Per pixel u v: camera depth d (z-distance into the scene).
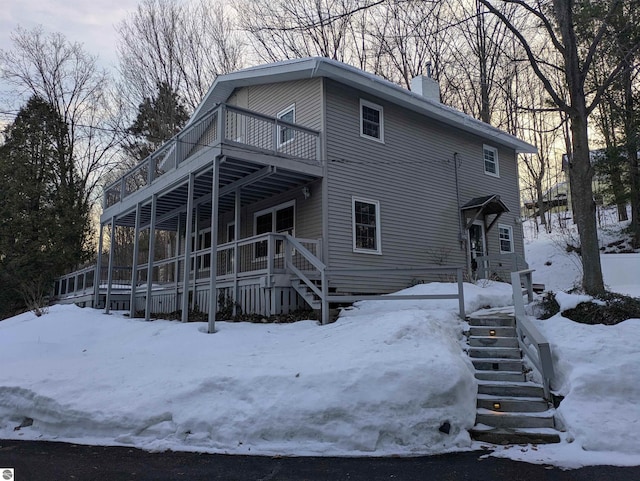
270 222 13.25
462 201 14.82
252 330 8.58
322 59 11.09
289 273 10.02
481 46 23.20
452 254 14.04
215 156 9.58
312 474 4.22
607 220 25.05
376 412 5.01
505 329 7.24
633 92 17.44
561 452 4.71
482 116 23.61
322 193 11.29
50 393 6.16
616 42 9.19
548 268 19.83
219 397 5.54
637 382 5.32
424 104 13.61
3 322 15.16
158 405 5.54
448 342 6.39
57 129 26.42
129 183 27.47
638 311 6.68
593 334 6.25
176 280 13.13
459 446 4.95
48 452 5.00
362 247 11.88
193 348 7.82
